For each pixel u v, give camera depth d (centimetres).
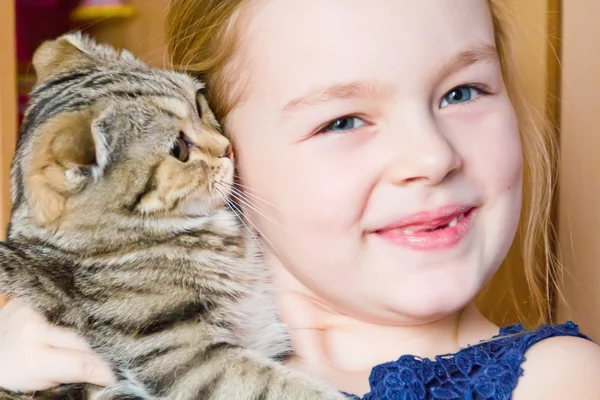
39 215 63
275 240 62
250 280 65
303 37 58
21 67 90
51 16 93
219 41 63
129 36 93
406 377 57
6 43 85
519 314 74
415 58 57
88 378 61
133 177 63
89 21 93
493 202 60
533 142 72
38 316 63
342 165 58
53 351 61
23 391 61
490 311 76
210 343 61
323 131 59
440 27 58
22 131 66
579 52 82
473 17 59
